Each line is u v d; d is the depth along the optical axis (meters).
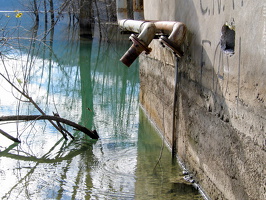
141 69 9.58
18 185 5.11
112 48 20.02
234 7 3.87
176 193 4.86
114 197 4.76
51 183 5.18
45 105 9.36
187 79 5.61
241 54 3.69
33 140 6.98
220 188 4.26
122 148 6.67
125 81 13.04
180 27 5.35
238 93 3.77
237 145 3.79
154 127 7.96
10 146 6.65
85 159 6.10
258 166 3.33
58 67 14.77
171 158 6.19
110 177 5.39
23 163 5.91
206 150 4.74
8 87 10.39
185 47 5.69
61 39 22.73
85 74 13.91
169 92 6.66
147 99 8.81
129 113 9.13
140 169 5.67
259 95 3.30
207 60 4.71
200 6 4.97
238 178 3.77
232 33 4.12
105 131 7.69
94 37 24.02
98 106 9.73
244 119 3.62
